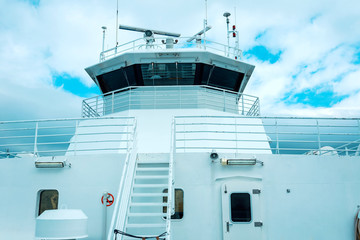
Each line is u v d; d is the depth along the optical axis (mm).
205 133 13125
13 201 10836
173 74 15266
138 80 15336
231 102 15883
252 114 15977
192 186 10438
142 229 9984
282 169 10641
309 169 10703
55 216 8227
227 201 10320
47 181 10812
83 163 10797
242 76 15945
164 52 14781
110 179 10562
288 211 10367
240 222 10172
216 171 10547
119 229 8258
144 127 13477
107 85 16281
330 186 10633
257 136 13578
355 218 10391
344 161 10836
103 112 15930
